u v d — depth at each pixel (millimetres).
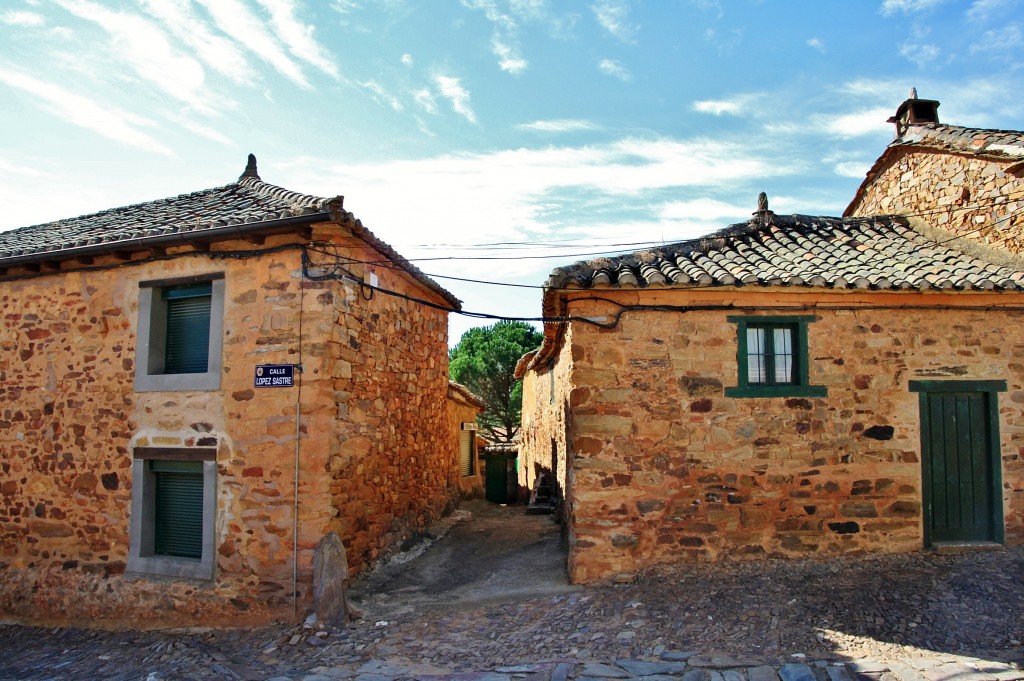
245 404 7512
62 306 8531
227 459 7527
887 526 7531
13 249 8828
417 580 8258
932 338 7766
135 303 8172
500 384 23766
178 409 7793
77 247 8086
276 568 7223
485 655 5953
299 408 7316
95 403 8211
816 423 7566
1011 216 8648
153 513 7980
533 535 10336
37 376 8547
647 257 8133
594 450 7379
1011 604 6172
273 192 8906
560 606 6809
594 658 5652
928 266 8164
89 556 8055
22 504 8438
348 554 7793
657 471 7391
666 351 7523
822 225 9930
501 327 25266
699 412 7480
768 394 7566
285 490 7273
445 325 12469
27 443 8500
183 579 7574
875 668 5145
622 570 7289
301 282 7488
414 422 10352
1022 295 7820
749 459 7469
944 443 7750
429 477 11094
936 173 9859
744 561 7344
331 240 7641
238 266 7754
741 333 7602
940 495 7707
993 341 7816
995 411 7762
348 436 7895
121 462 8023
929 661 5273
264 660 6320
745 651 5602
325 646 6465
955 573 6875
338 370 7645
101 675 6355
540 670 5484
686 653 5613
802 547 7418
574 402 7434
